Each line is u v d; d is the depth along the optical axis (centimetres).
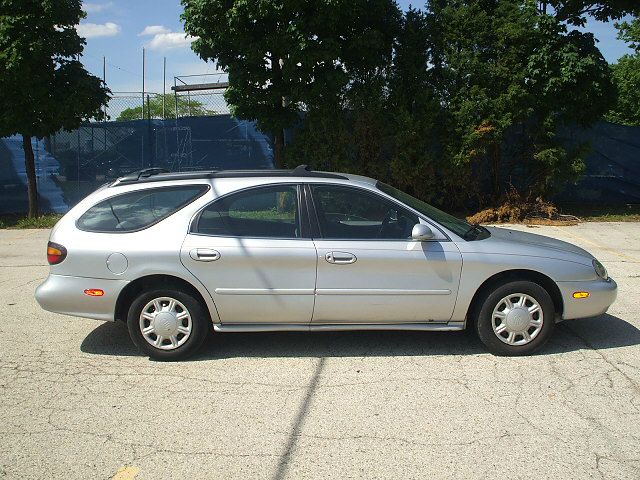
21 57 1149
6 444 372
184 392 446
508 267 498
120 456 356
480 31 1219
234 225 509
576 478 327
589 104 1230
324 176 536
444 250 498
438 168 1278
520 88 1194
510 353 506
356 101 1257
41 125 1245
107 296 502
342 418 402
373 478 330
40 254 1027
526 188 1284
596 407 412
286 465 345
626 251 980
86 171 1483
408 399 429
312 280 498
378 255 495
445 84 1267
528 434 376
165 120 1476
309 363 502
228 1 1097
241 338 567
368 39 1185
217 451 361
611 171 1394
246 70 1190
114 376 479
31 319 639
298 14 1112
